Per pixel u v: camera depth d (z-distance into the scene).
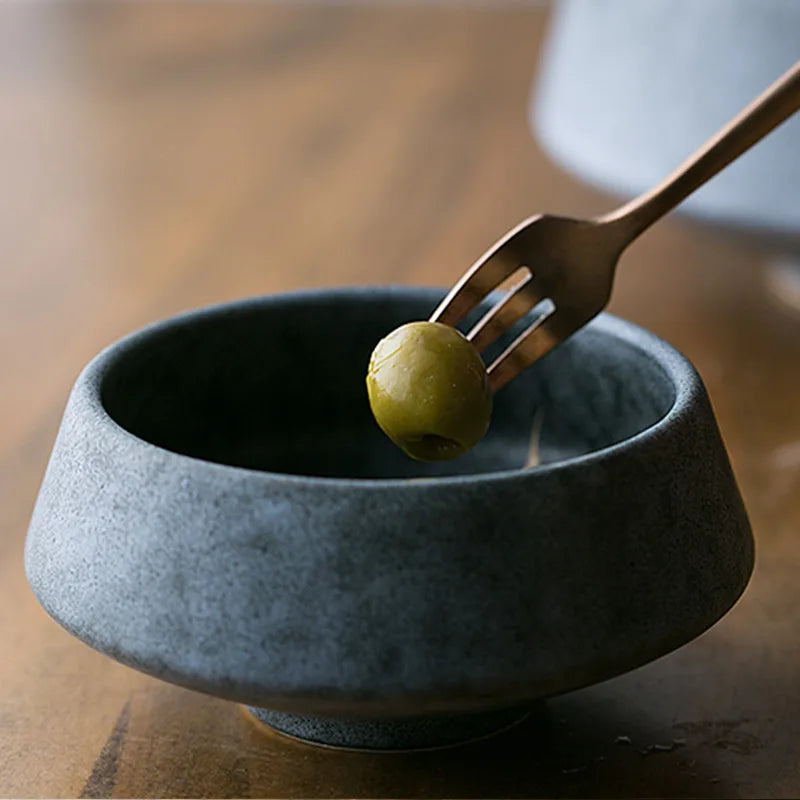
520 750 0.37
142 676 0.40
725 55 0.53
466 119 0.87
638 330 0.40
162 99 0.94
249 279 0.62
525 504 0.33
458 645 0.33
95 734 0.38
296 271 0.62
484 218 0.69
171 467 0.34
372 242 0.66
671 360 0.39
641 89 0.55
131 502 0.34
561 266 0.40
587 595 0.34
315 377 0.43
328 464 0.44
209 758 0.37
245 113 0.90
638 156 0.56
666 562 0.34
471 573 0.33
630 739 0.38
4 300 0.61
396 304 0.42
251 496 0.33
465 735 0.38
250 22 1.15
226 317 0.41
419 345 0.38
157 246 0.67
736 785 0.36
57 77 1.00
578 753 0.37
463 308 0.40
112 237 0.69
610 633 0.34
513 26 1.11
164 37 1.10
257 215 0.71
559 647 0.33
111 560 0.34
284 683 0.33
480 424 0.38
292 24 1.14
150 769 0.37
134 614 0.34
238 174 0.78
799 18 0.52
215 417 0.42
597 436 0.42
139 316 0.59
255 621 0.33
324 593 0.33
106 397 0.38
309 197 0.74
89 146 0.85
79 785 0.37
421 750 0.37
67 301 0.61
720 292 0.60
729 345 0.56
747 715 0.38
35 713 0.39
